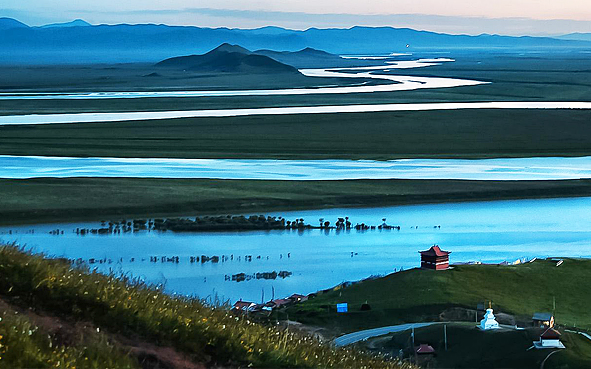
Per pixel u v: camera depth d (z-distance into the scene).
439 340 103.81
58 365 19.97
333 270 165.25
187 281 154.12
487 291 132.62
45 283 25.08
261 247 188.12
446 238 199.88
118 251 183.00
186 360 24.25
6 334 20.47
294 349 27.83
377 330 113.31
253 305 129.62
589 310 125.69
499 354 98.00
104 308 25.20
